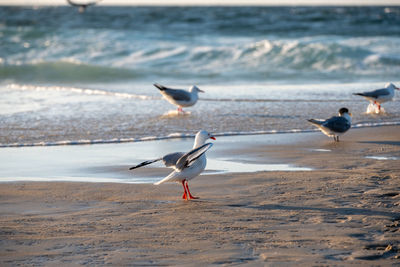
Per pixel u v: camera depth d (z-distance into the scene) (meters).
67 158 12.26
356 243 6.28
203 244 6.33
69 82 32.28
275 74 34.31
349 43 46.38
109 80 33.31
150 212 7.80
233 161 11.62
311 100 22.09
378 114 18.58
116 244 6.38
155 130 15.98
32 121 17.42
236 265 5.66
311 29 65.44
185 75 34.53
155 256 5.96
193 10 120.50
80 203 8.39
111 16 94.81
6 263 5.82
